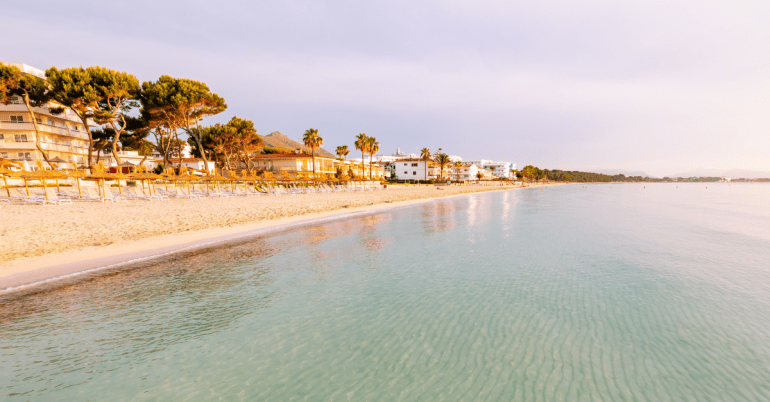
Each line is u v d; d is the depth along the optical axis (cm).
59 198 2550
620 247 1541
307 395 493
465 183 13212
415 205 3938
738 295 905
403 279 1056
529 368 561
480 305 841
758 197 6538
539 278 1066
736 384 508
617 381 519
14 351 617
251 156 6894
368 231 1958
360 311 809
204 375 550
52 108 3809
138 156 5941
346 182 6912
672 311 798
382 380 532
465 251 1446
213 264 1204
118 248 1353
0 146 3897
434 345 644
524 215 2925
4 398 483
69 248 1300
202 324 738
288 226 2111
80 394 496
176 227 1809
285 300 880
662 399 473
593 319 754
